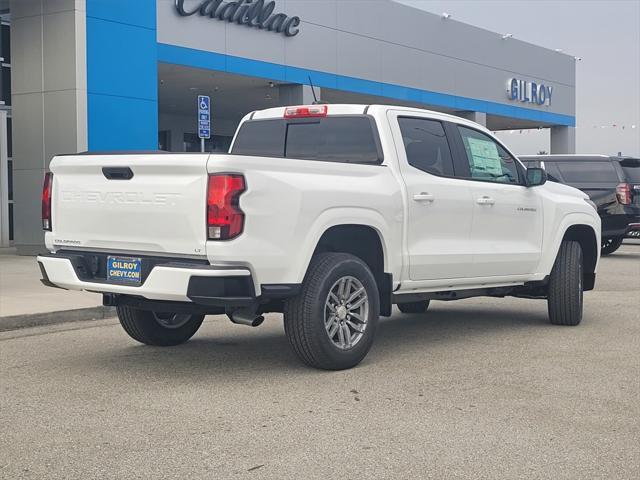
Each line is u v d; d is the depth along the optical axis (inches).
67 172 252.5
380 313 272.7
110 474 164.7
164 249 230.7
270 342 305.1
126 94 675.4
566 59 1557.6
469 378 246.8
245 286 224.5
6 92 725.3
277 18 965.2
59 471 166.4
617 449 182.1
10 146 725.9
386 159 274.4
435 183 286.4
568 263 340.8
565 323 345.1
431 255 281.4
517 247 321.7
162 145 1322.6
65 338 313.3
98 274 244.5
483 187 306.8
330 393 227.5
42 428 195.0
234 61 924.6
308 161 244.1
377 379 244.2
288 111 301.3
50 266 253.8
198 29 882.8
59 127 644.7
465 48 1289.4
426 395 226.1
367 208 257.8
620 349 293.6
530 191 330.6
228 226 220.5
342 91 1080.8
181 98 1152.2
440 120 301.9
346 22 1069.8
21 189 660.7
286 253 233.0
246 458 174.1
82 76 640.4
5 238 724.0
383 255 267.1
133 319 283.7
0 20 716.0
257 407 213.2
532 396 226.2
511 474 166.1
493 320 362.6
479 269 303.4
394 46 1148.5
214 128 1401.3
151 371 255.0
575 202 355.6
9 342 305.0
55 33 643.5
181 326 297.0
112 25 663.8
